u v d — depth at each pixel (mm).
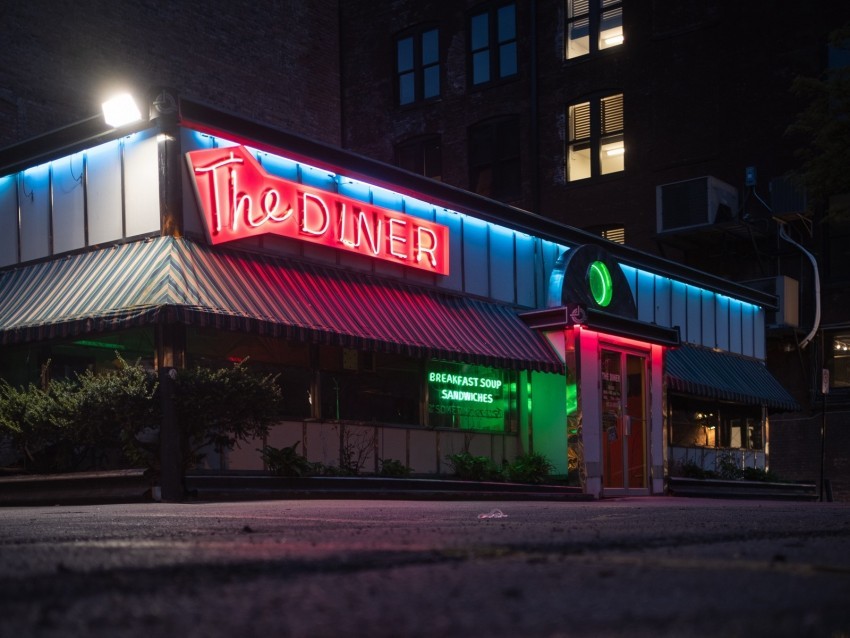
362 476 15648
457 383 18922
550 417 20000
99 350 14750
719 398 24625
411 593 1977
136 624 1574
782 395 27922
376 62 38438
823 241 29141
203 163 14500
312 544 3541
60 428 13047
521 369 18422
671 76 32219
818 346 29328
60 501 13375
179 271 13680
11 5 22312
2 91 21922
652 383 21453
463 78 36375
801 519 6895
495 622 1570
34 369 15469
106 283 14234
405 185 17844
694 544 3559
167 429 12859
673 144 31953
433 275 18375
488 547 3279
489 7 36000
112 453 14148
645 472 20969
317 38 30844
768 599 1854
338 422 16375
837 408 29000
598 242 22391
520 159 34938
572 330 19219
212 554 3006
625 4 33344
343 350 16719
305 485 13992
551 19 34812
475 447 19203
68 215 15773
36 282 15672
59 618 1652
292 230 15305
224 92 27500
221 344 14719
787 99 29938
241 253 14930
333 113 31156
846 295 28828
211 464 14375
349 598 1902
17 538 4367
